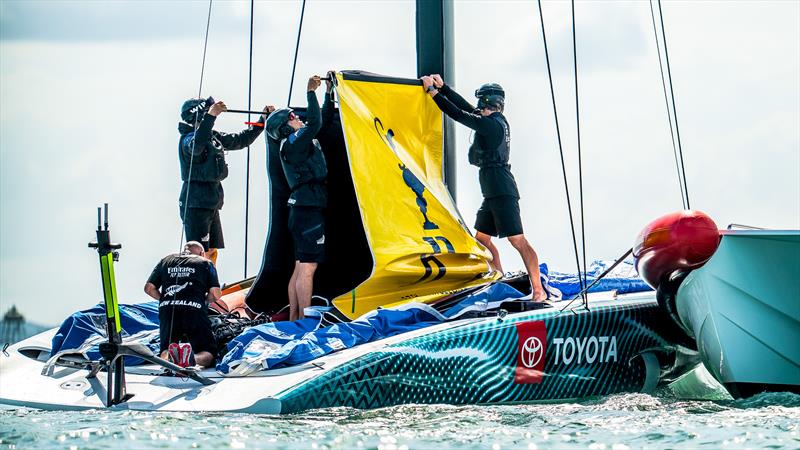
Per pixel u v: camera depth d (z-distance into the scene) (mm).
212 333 24016
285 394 19812
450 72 28672
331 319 24250
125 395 21078
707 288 23016
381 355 20844
